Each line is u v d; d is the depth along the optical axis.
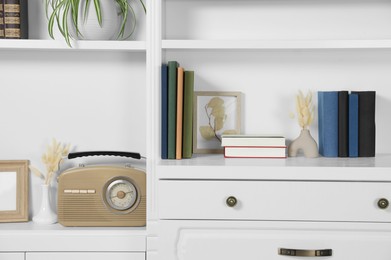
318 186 1.82
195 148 2.17
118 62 2.20
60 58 2.20
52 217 2.13
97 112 2.21
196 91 2.18
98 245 2.00
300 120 2.08
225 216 1.84
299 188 1.82
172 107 1.95
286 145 2.20
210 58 2.20
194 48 1.98
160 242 1.85
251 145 2.03
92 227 2.06
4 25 2.02
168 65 1.94
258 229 1.84
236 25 2.20
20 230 2.02
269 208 1.83
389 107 2.18
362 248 1.81
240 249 1.84
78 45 1.98
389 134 2.19
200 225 1.84
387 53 2.17
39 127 2.22
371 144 2.05
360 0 2.18
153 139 1.95
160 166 1.83
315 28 2.19
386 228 1.81
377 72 2.18
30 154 2.22
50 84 2.21
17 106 2.21
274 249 1.83
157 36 1.94
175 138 1.97
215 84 2.20
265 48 1.97
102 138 2.22
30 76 2.20
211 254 1.84
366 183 1.81
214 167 1.83
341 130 2.04
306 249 1.82
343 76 2.19
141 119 2.21
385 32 2.18
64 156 2.21
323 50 2.17
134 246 2.00
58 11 2.02
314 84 2.19
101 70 2.20
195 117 2.18
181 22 2.20
